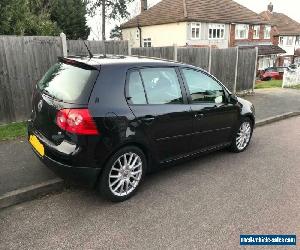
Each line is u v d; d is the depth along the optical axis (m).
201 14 34.47
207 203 4.30
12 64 6.89
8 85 6.92
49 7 20.89
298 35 53.78
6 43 6.73
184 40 33.66
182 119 4.77
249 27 39.69
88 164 3.83
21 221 3.71
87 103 3.77
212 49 11.38
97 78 3.91
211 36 35.47
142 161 4.38
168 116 4.55
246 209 4.18
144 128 4.25
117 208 4.07
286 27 53.16
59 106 3.85
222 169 5.46
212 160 5.88
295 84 17.38
